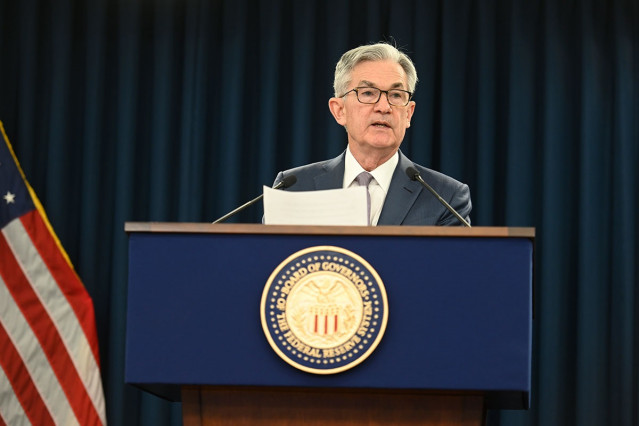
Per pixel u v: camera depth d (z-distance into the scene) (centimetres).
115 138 1202
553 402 1102
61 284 1057
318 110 1203
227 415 421
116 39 1223
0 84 1200
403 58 628
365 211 457
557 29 1180
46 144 1197
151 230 419
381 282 407
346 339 404
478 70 1181
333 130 1182
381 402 417
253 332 410
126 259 1161
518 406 453
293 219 459
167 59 1204
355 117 609
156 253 418
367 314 405
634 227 1142
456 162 1166
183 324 412
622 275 1121
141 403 1134
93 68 1198
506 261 409
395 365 404
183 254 418
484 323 405
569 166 1168
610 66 1176
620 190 1138
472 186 1177
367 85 609
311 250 413
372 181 611
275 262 415
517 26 1184
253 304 412
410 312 408
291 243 416
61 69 1197
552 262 1132
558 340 1119
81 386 1038
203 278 416
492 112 1172
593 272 1125
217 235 419
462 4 1198
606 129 1166
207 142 1202
